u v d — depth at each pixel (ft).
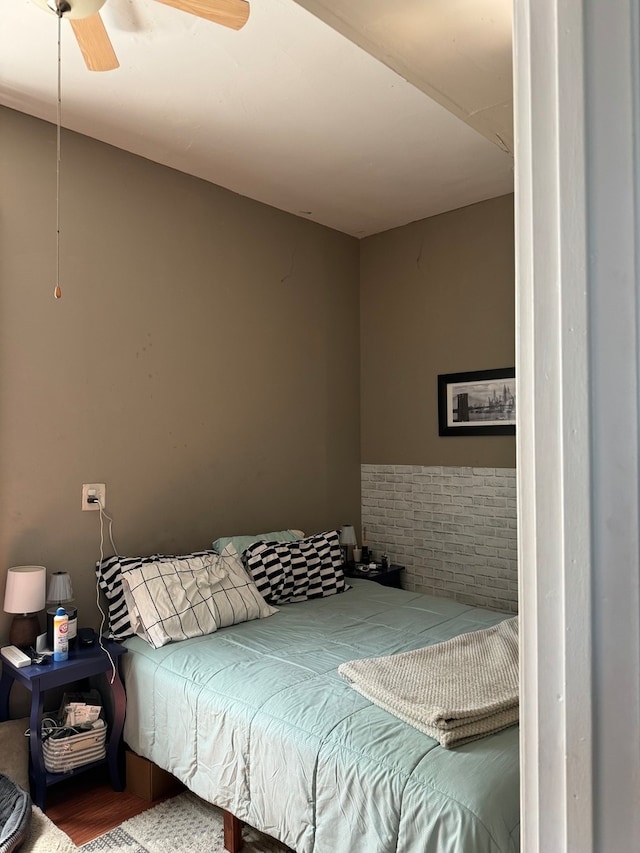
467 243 12.53
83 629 8.71
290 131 9.48
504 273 12.00
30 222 8.95
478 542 12.26
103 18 6.86
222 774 6.65
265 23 7.00
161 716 7.61
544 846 1.76
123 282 10.01
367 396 14.10
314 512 13.12
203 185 11.24
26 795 7.20
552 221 1.74
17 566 8.66
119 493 9.88
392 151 10.18
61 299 9.25
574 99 1.67
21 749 7.87
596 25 1.64
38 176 9.05
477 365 12.35
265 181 11.30
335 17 3.94
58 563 9.12
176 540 10.64
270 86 8.27
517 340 1.89
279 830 5.98
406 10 3.88
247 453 11.86
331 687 6.65
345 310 13.98
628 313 1.56
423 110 8.92
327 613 9.61
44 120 9.12
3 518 8.59
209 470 11.19
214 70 7.90
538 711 1.77
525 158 1.86
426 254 13.16
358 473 14.12
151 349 10.37
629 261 1.56
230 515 11.51
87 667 7.94
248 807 6.32
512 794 4.89
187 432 10.87
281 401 12.53
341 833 5.41
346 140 9.79
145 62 7.72
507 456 11.86
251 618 9.34
